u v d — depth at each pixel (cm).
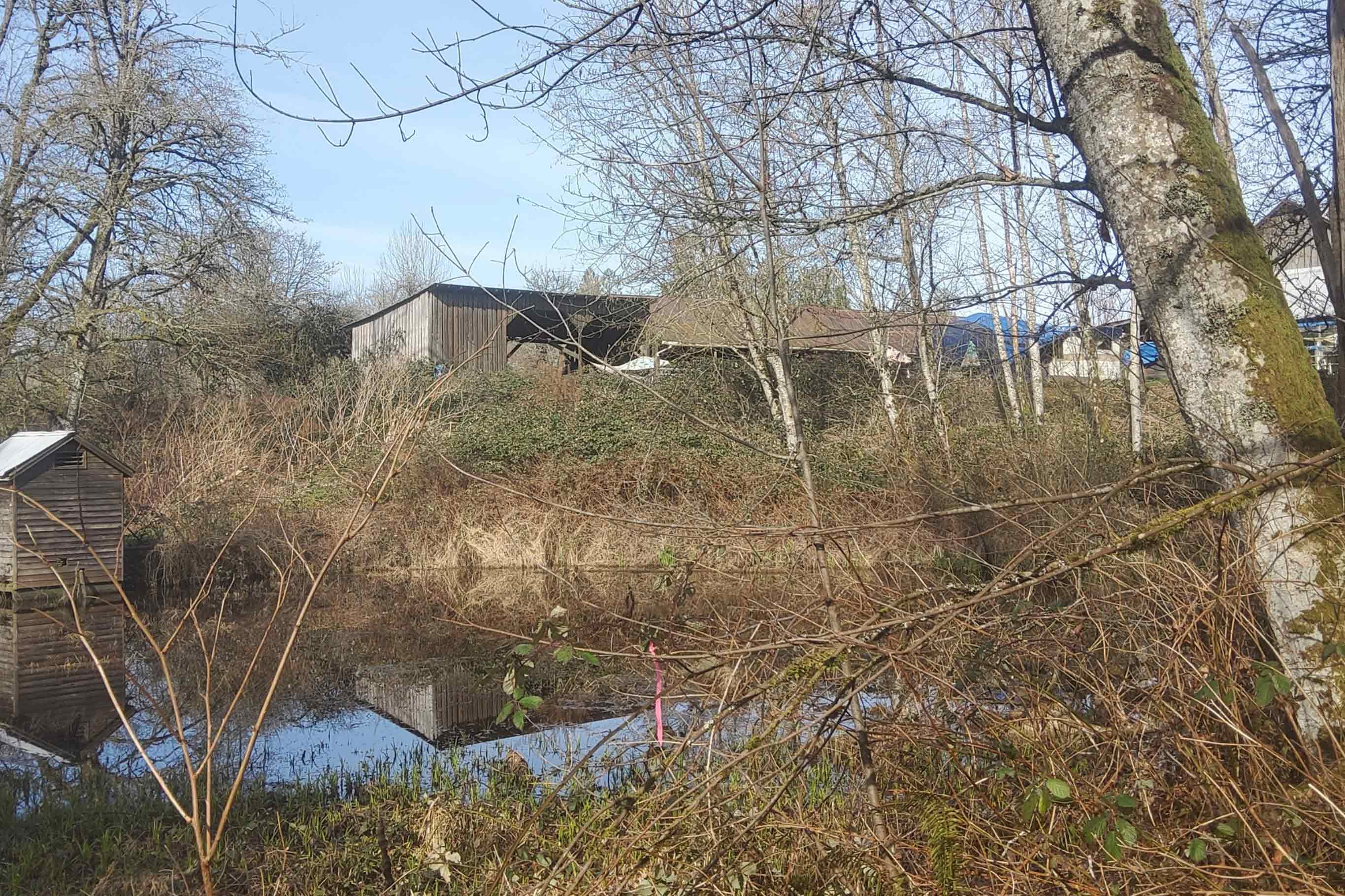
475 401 2139
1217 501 300
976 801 364
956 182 462
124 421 2294
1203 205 352
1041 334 622
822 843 373
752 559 437
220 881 530
